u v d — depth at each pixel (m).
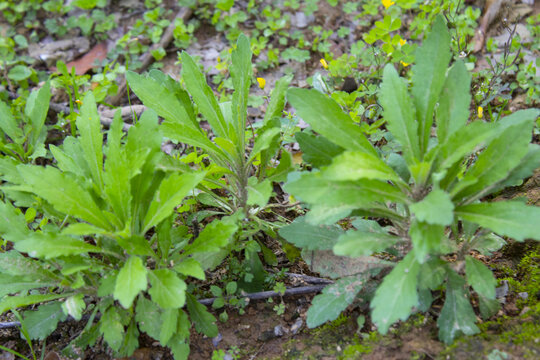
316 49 0.86
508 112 0.76
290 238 0.60
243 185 0.64
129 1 0.95
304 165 0.73
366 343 0.58
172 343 0.58
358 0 0.92
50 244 0.56
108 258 0.61
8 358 0.62
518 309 0.59
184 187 0.57
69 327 0.63
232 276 0.64
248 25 0.90
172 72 0.85
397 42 0.76
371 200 0.55
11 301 0.58
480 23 0.85
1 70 0.84
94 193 0.59
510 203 0.55
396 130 0.57
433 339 0.57
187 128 0.61
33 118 0.72
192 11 0.92
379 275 0.61
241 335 0.61
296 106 0.57
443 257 0.62
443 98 0.57
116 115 0.60
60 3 0.93
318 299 0.59
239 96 0.62
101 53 0.88
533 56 0.81
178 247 0.61
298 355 0.59
